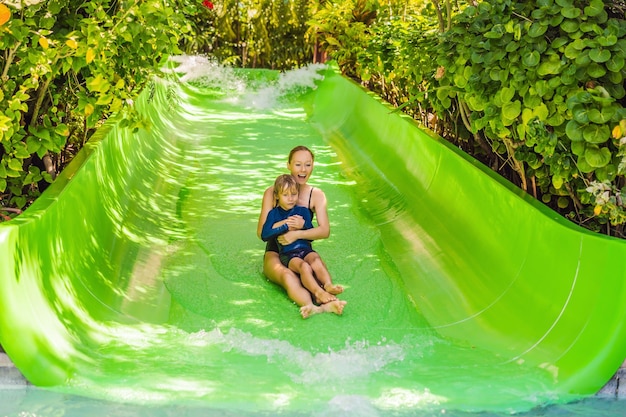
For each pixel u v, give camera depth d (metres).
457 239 5.70
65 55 4.82
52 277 4.37
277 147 9.71
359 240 6.18
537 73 5.10
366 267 5.65
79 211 5.16
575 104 4.61
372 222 6.69
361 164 8.62
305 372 4.06
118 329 4.51
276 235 5.34
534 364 4.11
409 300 5.16
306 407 3.67
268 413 3.61
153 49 5.75
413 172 7.28
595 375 3.90
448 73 6.20
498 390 3.89
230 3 17.89
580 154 4.64
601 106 4.59
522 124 5.21
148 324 4.68
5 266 3.82
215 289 5.24
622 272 3.95
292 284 5.06
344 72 13.30
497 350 4.37
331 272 5.54
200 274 5.48
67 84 5.63
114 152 6.65
